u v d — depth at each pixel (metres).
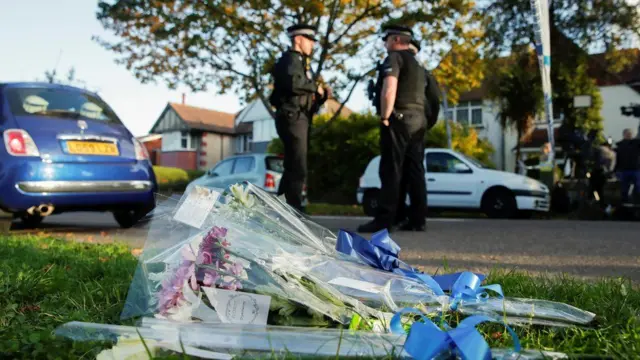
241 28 12.40
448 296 2.26
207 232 2.03
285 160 6.71
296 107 6.59
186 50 12.98
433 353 1.47
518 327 2.02
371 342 1.67
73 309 2.37
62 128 6.41
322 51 12.45
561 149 14.26
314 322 1.92
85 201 6.44
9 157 6.02
